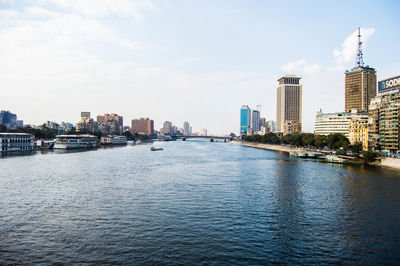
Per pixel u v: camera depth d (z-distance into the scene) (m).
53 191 90.81
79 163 164.75
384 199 85.25
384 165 169.50
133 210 71.25
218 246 51.44
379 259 47.81
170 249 49.94
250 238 55.22
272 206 76.88
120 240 53.34
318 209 74.62
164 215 67.75
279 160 199.25
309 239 55.31
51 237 54.41
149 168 148.38
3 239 53.41
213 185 103.44
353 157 197.88
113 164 163.50
